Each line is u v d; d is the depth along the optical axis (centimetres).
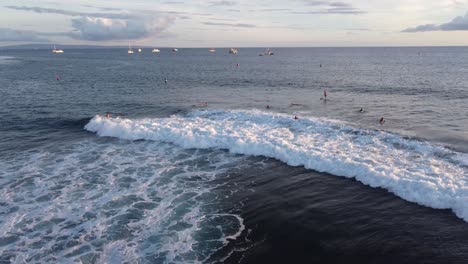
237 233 1362
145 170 1986
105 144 2452
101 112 3516
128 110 3622
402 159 1931
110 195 1680
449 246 1212
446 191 1508
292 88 5159
